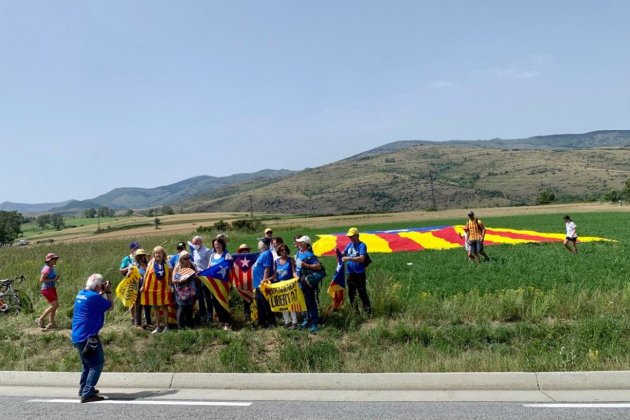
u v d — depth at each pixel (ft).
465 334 31.76
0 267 76.64
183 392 26.71
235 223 204.64
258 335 35.09
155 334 36.68
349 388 26.02
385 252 85.87
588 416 20.66
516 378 25.11
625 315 34.35
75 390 28.09
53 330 40.09
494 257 69.26
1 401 26.18
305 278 35.47
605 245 79.87
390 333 32.83
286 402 24.11
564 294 39.63
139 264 40.27
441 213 284.82
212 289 38.24
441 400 23.52
